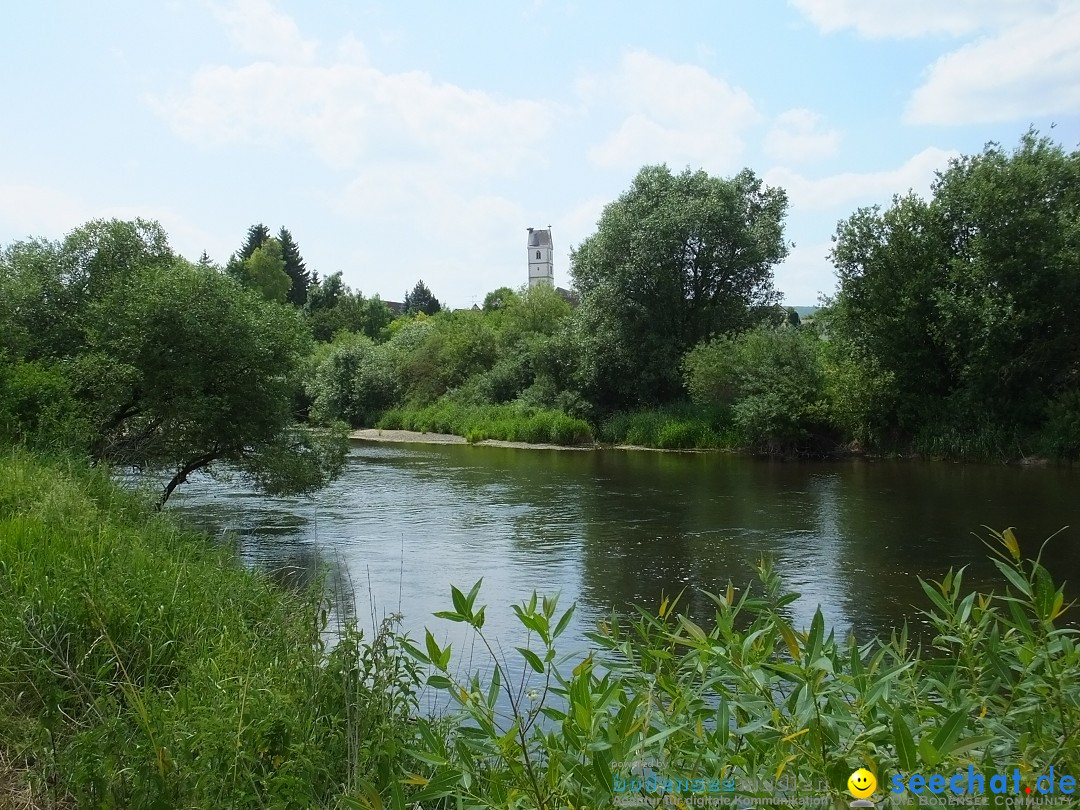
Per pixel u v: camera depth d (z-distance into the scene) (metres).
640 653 4.31
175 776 3.44
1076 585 10.62
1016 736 2.89
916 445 28.36
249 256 90.62
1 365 12.57
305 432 16.42
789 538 14.34
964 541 13.80
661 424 35.47
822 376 30.88
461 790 3.23
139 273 15.27
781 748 2.77
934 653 7.98
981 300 26.55
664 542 14.16
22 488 8.30
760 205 41.06
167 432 14.75
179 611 5.71
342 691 4.30
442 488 21.67
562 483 22.77
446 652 3.27
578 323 41.00
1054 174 26.70
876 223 28.89
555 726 5.35
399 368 53.94
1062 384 27.19
